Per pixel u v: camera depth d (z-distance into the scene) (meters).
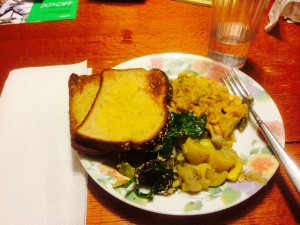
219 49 0.43
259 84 0.40
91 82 0.37
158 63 0.40
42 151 0.34
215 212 0.28
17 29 0.50
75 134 0.31
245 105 0.34
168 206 0.27
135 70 0.37
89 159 0.31
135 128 0.32
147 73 0.37
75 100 0.35
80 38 0.48
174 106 0.35
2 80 0.43
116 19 0.51
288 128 0.36
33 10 0.53
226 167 0.30
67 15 0.52
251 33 0.42
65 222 0.28
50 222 0.28
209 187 0.29
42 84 0.40
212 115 0.34
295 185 0.28
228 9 0.41
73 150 0.33
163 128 0.31
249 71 0.43
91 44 0.47
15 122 0.36
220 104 0.35
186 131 0.32
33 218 0.29
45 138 0.35
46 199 0.30
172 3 0.54
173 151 0.31
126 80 0.36
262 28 0.49
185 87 0.36
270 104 0.35
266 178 0.29
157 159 0.29
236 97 0.36
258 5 0.39
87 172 0.30
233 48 0.42
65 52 0.46
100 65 0.44
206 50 0.46
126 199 0.27
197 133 0.32
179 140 0.32
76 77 0.37
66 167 0.32
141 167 0.29
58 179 0.31
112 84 0.36
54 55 0.46
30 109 0.37
